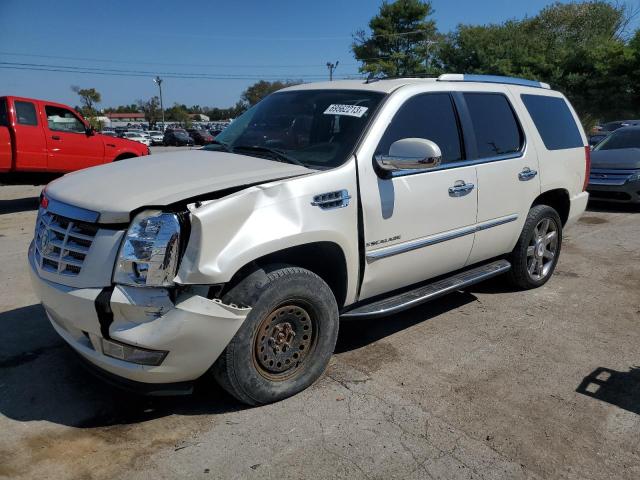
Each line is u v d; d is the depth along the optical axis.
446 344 4.18
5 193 12.12
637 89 32.56
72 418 3.09
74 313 2.83
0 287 5.20
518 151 4.82
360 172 3.46
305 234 3.10
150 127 86.12
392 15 42.56
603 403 3.39
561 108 5.56
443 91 4.24
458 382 3.60
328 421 3.10
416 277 4.05
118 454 2.78
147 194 2.86
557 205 5.70
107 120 87.44
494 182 4.48
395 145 3.45
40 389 3.38
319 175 3.26
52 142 10.47
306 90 4.33
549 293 5.39
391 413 3.20
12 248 6.80
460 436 3.01
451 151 4.17
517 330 4.48
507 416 3.22
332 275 3.58
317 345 3.38
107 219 2.77
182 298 2.76
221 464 2.72
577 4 43.22
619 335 4.43
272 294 3.03
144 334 2.71
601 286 5.64
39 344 3.98
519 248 5.11
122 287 2.72
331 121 3.80
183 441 2.90
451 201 4.07
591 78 34.50
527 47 37.69
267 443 2.89
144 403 3.25
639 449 2.95
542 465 2.80
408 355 3.97
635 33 33.34
